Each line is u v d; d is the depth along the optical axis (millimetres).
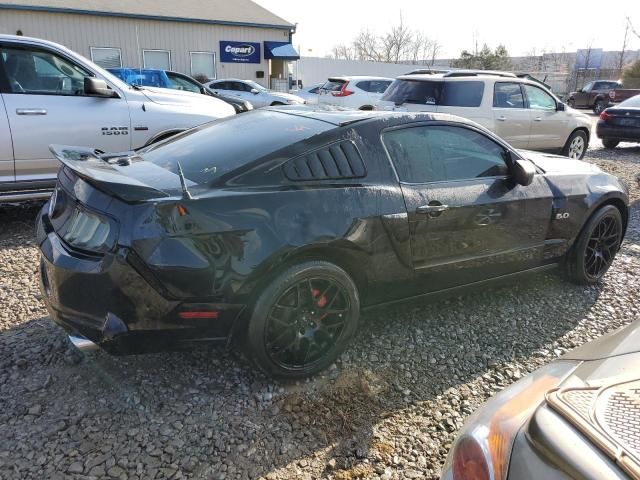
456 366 3184
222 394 2816
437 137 3438
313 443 2498
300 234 2715
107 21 21766
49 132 5203
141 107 5734
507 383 3039
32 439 2430
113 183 2486
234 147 3049
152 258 2412
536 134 9586
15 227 5426
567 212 3971
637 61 36594
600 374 1623
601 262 4422
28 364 2990
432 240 3271
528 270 3957
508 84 9125
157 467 2311
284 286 2719
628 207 4523
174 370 3004
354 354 3262
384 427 2627
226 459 2377
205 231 2510
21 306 3656
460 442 1592
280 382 2924
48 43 5277
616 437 1270
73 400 2713
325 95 15898
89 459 2332
